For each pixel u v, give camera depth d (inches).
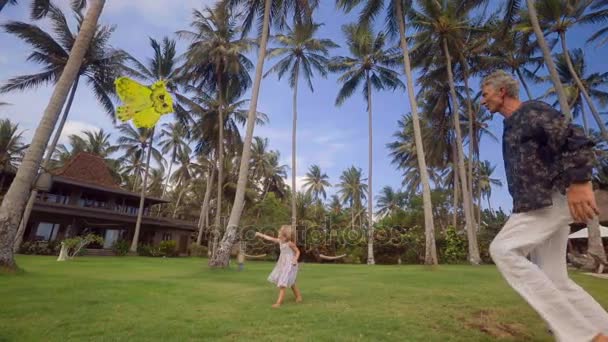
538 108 82.2
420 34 908.0
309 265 753.0
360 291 259.1
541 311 73.7
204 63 1002.7
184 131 1315.2
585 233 812.6
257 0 682.8
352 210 1913.1
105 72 948.0
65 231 1059.3
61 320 156.2
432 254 620.1
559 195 78.2
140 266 539.2
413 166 1614.2
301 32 771.4
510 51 969.5
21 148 1205.7
